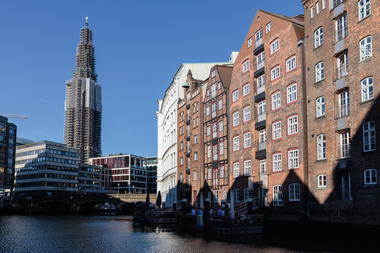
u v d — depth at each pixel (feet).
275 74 127.54
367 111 89.30
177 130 219.20
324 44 105.91
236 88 153.48
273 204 121.70
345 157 95.45
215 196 165.27
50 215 317.01
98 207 443.73
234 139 152.97
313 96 108.88
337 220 95.50
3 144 374.22
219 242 86.38
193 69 225.56
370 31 90.27
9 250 75.61
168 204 242.37
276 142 123.24
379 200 83.71
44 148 479.00
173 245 81.41
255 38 142.82
